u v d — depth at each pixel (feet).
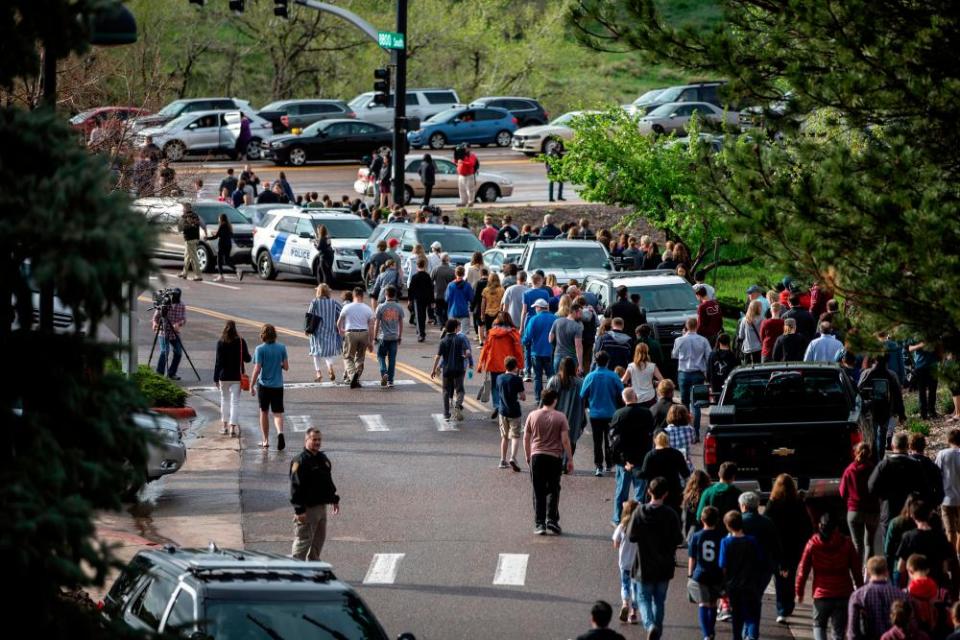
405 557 168.66
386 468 213.05
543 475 177.58
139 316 357.00
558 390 211.00
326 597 108.17
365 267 386.32
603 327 239.09
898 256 131.03
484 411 254.68
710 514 137.49
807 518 148.05
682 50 155.02
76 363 80.53
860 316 140.67
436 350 316.60
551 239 367.45
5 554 70.03
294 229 411.75
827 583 134.62
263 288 403.95
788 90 156.46
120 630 77.82
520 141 593.83
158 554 115.96
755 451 177.88
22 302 80.74
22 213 72.08
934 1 141.49
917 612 124.47
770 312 254.47
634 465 177.58
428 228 382.63
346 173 588.91
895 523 143.33
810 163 143.33
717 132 154.51
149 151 314.76
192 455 221.46
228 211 437.58
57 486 74.13
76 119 321.11
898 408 207.41
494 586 157.79
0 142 76.33
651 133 395.34
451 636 140.67
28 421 76.89
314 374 287.48
